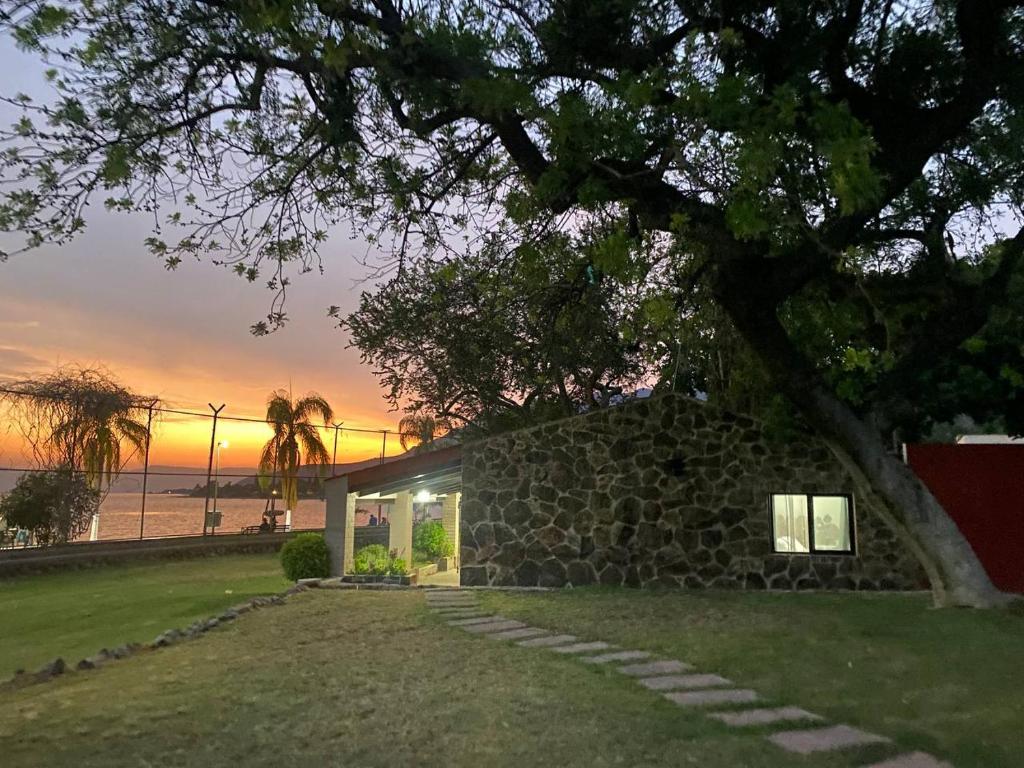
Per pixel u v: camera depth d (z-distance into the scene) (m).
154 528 38.91
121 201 7.78
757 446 13.13
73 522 20.72
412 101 8.03
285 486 30.28
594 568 13.18
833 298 10.66
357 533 24.09
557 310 11.42
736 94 6.86
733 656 7.29
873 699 5.71
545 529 13.42
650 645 7.97
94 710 5.68
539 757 4.59
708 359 15.73
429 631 9.07
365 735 5.03
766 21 8.65
